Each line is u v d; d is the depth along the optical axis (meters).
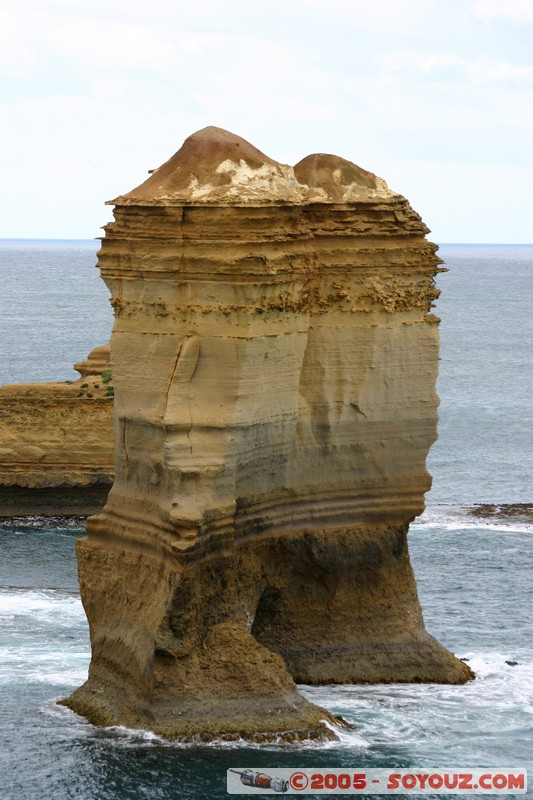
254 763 50.41
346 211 57.31
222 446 53.09
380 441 58.72
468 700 56.88
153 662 52.16
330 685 57.91
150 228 53.69
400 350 58.44
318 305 57.06
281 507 56.88
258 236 52.84
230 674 52.66
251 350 53.09
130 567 54.47
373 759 51.09
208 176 54.28
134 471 54.84
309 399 57.31
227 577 54.31
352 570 58.53
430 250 58.97
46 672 59.22
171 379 53.19
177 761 50.34
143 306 54.22
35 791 48.44
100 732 52.69
